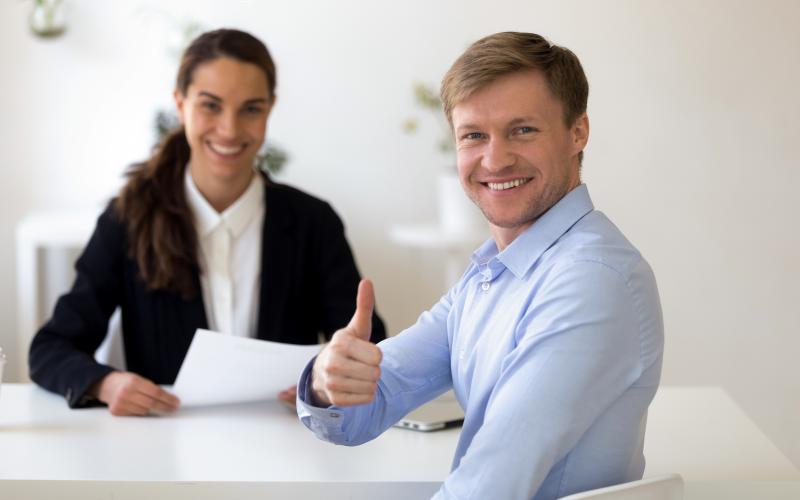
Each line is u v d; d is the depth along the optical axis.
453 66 1.39
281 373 1.86
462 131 1.38
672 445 1.70
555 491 1.28
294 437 1.68
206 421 1.80
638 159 3.70
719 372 3.76
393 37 3.68
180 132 2.27
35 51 3.66
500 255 1.38
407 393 1.55
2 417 1.82
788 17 3.62
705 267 3.73
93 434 1.70
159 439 1.67
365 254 3.77
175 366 2.20
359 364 1.25
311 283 2.34
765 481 1.44
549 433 1.21
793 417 3.74
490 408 1.27
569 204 1.38
